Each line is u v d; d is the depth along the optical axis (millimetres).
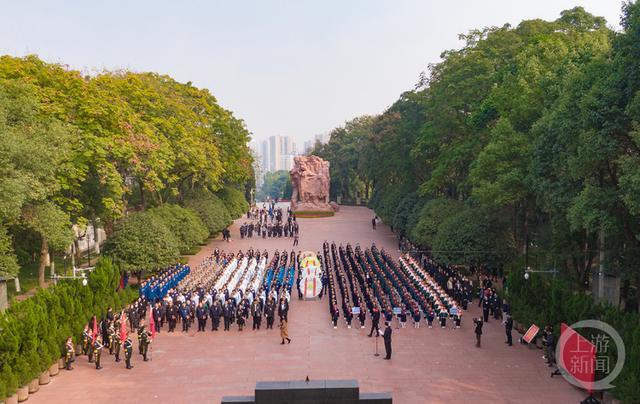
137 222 38094
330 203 91688
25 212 32156
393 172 74188
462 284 36938
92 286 30625
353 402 17359
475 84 48906
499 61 49062
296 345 27641
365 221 76125
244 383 22656
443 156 51406
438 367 24391
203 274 40906
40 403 20766
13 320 21984
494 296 32844
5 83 32469
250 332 30031
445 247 38812
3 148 28406
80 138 35281
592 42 34531
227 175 67375
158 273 41312
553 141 30062
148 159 42031
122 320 26281
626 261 27469
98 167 36688
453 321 31891
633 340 20219
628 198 22438
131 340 26906
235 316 32000
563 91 29359
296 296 38438
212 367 24562
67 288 27766
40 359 22172
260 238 63500
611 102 24281
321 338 28797
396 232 66062
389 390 21781
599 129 24906
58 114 35656
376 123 81750
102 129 37562
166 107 50719
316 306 35750
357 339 28594
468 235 38031
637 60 23453
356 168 104438
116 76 49844
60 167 33531
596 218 24922
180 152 48969
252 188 99312
